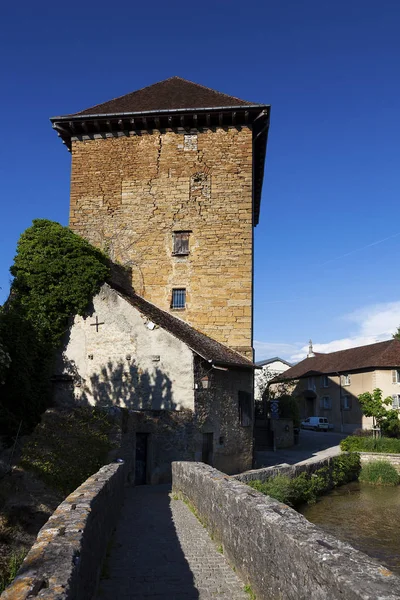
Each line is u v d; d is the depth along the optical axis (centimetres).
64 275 1831
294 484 1731
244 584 571
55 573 343
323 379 4862
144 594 558
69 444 1245
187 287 2125
